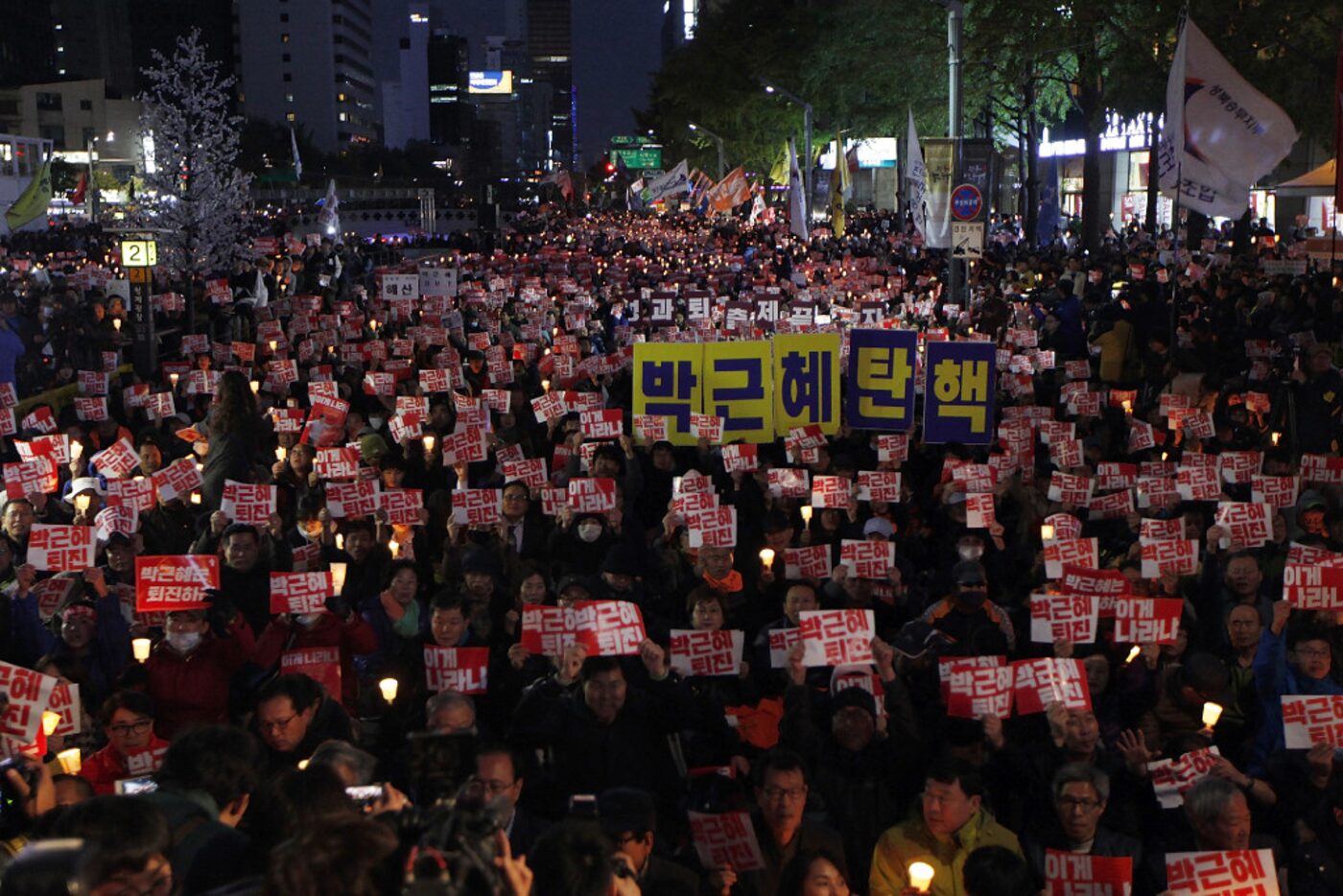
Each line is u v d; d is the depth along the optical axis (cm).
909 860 563
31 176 7881
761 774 554
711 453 1314
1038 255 4062
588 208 13750
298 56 18400
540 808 629
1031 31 3606
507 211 12900
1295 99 3083
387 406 1617
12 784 460
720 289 3456
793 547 1055
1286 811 613
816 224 6738
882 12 4509
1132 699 732
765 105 7088
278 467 1187
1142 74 3362
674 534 1017
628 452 1254
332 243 5128
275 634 740
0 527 962
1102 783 559
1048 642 749
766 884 561
